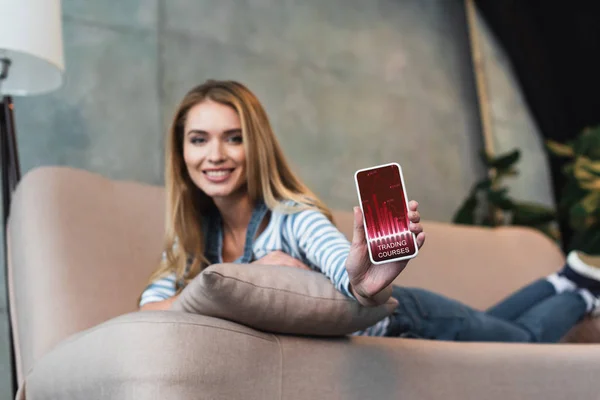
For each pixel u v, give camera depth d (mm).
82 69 3176
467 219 4113
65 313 1773
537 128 4695
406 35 4523
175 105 3447
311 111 3943
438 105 4559
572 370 1623
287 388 1256
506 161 4156
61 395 1352
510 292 2779
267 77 3818
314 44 4062
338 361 1331
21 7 2096
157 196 2174
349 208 3963
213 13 3689
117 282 1915
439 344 1502
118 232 2008
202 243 1779
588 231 3865
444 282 2578
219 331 1208
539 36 4777
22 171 2924
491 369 1530
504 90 4750
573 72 4676
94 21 3262
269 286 1266
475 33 4816
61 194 1971
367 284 1203
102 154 3156
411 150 4336
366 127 4160
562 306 2361
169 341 1164
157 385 1143
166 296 1729
